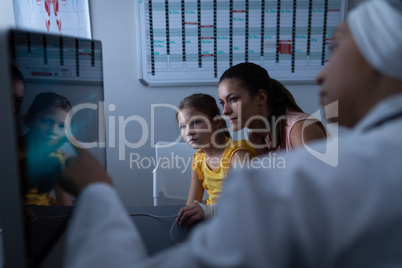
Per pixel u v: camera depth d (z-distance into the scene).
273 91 1.17
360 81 0.34
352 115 0.37
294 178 0.28
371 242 0.27
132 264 0.34
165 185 1.53
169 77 1.96
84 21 1.85
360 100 0.35
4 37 0.44
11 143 0.47
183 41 1.92
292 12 1.89
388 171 0.27
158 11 1.87
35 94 0.55
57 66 0.64
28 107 0.52
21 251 0.51
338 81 0.35
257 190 0.28
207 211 0.90
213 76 1.97
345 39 0.35
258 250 0.26
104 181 0.48
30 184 0.53
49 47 0.61
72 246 0.38
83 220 0.40
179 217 0.89
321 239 0.27
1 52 0.44
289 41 1.93
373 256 0.27
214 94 2.00
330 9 1.88
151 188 2.08
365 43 0.31
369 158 0.28
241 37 1.92
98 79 0.90
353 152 0.29
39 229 0.58
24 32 0.51
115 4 1.88
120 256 0.34
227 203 0.29
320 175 0.28
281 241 0.26
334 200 0.27
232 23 1.90
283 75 1.97
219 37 1.92
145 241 0.78
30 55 0.53
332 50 0.38
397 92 0.32
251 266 0.26
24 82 0.50
